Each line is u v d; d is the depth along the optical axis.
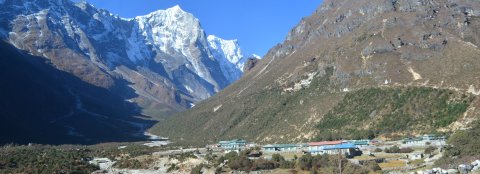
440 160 159.75
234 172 179.12
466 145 168.00
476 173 130.88
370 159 176.50
